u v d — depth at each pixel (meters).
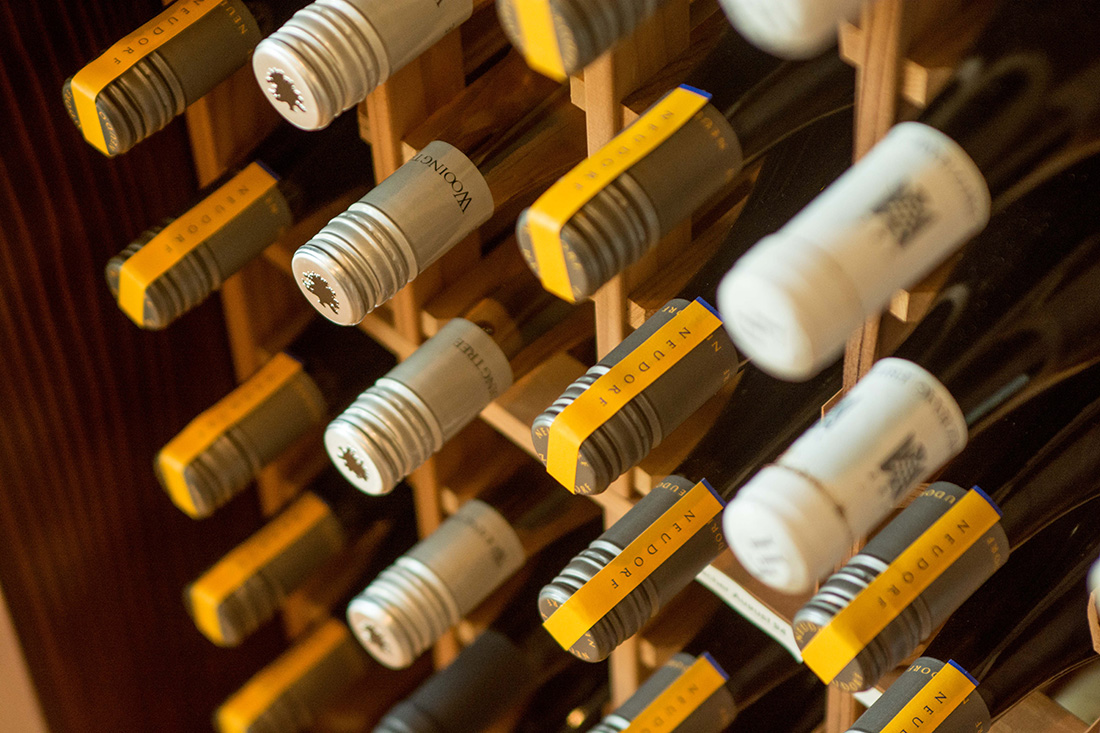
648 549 0.91
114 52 0.95
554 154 0.98
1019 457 0.95
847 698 0.95
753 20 0.78
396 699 1.24
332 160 1.04
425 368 0.95
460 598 1.01
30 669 1.11
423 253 0.92
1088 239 0.93
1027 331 0.94
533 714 1.14
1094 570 0.83
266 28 0.97
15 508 1.08
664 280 0.94
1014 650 0.95
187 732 1.22
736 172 0.89
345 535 1.12
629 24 0.82
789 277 0.80
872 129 0.84
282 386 1.06
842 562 0.93
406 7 0.90
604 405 0.89
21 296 1.04
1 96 0.99
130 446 1.12
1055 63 0.87
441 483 1.07
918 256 0.81
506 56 0.99
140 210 1.07
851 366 0.88
